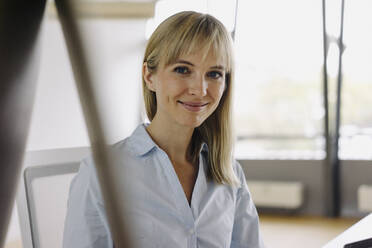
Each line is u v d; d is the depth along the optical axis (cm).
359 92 529
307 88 550
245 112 577
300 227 498
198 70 75
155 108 96
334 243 131
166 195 86
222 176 97
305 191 557
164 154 86
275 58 551
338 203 548
